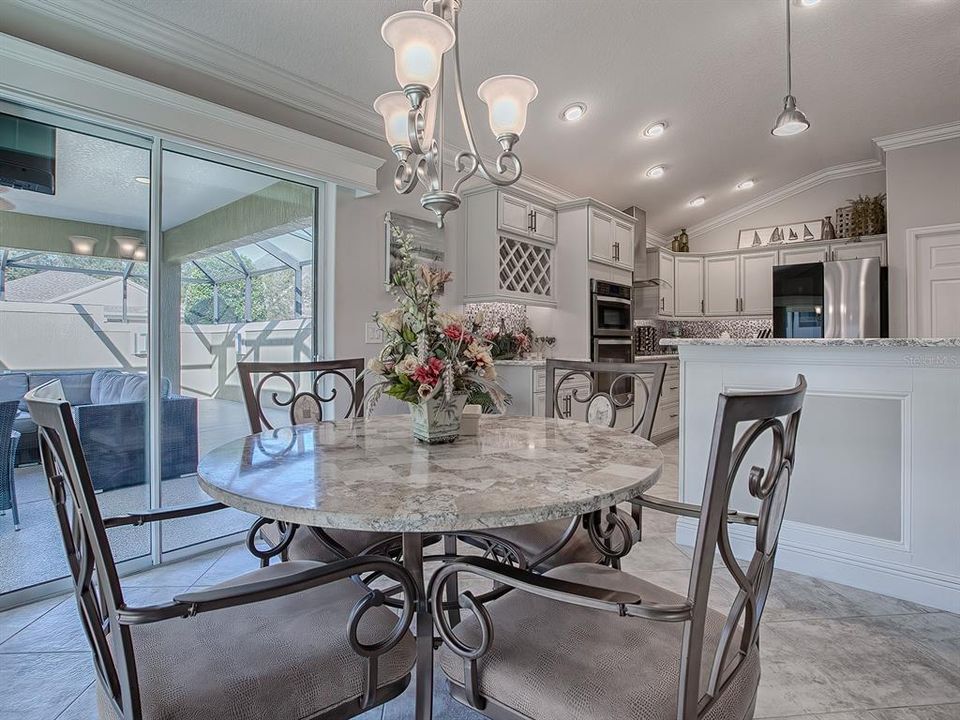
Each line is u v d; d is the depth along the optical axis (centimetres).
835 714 147
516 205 412
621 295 497
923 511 212
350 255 322
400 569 98
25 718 147
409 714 152
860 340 219
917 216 432
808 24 312
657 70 341
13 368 211
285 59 269
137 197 238
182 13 229
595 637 101
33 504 218
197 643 98
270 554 154
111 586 79
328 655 96
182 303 256
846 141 485
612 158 456
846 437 230
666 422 563
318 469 118
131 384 240
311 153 287
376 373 147
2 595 208
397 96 179
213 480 110
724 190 595
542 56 304
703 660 96
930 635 188
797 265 499
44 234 215
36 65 196
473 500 95
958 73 363
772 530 96
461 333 148
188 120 238
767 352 247
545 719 87
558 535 159
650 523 307
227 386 275
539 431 167
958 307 417
